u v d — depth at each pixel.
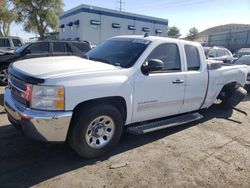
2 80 9.31
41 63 4.24
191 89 5.35
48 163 3.94
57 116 3.55
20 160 3.97
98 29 31.42
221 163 4.32
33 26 37.88
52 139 3.68
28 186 3.38
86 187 3.44
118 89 4.07
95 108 3.93
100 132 4.12
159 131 5.50
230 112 7.28
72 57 4.98
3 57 9.16
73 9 31.97
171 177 3.80
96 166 3.95
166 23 38.34
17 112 3.68
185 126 5.93
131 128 4.64
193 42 5.58
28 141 4.57
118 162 4.11
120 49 4.82
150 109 4.71
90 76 3.84
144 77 4.44
